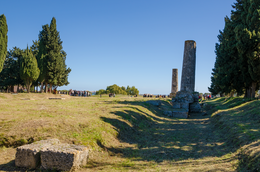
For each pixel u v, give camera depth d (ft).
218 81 97.19
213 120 57.41
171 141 36.68
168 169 22.27
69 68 164.35
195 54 86.48
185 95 83.25
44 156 20.76
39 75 135.54
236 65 81.66
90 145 27.35
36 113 36.35
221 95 170.40
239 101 78.95
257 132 31.53
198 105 83.61
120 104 66.59
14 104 46.50
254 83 74.74
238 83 81.66
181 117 70.38
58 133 28.35
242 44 67.97
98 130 32.65
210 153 28.48
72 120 33.40
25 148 21.25
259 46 65.16
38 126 28.81
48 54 138.51
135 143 34.94
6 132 27.12
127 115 48.62
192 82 84.84
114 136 34.37
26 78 119.96
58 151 20.62
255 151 23.06
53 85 151.74
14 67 145.18
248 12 74.90
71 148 22.15
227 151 28.43
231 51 82.94
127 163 24.77
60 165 20.39
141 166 23.70
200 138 38.40
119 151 29.66
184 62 86.07
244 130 33.78
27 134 27.04
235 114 52.08
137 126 45.78
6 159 22.76
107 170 21.91
